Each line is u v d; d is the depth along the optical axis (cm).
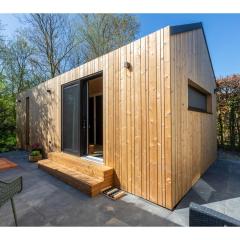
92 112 732
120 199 324
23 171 500
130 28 1203
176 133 309
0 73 1097
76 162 435
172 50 299
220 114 791
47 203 312
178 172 315
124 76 359
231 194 350
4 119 984
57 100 571
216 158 668
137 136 335
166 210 286
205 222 184
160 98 300
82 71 464
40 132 676
